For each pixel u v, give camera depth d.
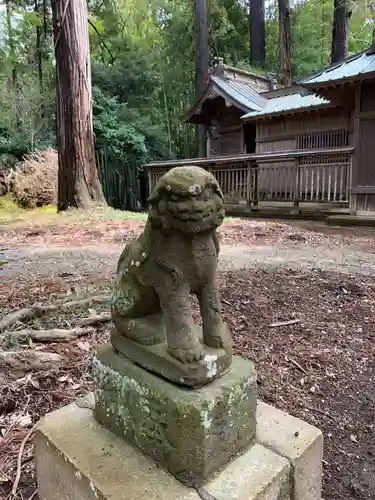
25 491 1.51
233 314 3.01
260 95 12.75
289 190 9.48
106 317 2.74
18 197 10.94
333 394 2.19
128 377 1.34
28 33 15.29
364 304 3.26
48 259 4.83
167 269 1.22
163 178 1.16
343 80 7.84
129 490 1.18
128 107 16.22
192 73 18.28
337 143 10.38
